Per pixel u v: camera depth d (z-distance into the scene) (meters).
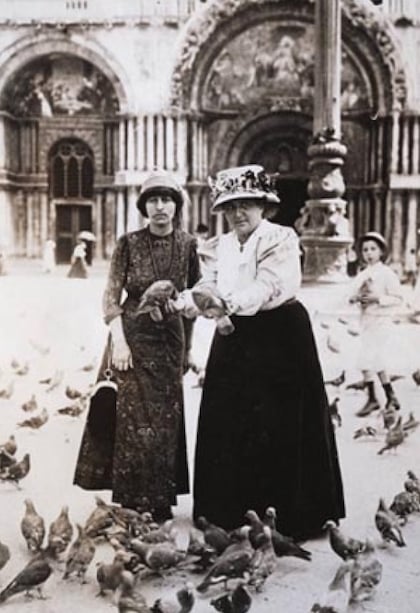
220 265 7.13
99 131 39.78
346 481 8.65
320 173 26.64
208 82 38.22
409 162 36.50
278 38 37.75
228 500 6.98
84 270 34.06
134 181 37.66
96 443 7.43
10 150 39.72
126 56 37.31
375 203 37.25
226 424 7.00
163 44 37.22
